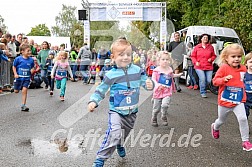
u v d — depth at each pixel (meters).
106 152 4.25
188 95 11.66
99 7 17.34
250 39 15.48
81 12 17.05
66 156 4.91
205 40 11.07
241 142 5.71
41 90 13.43
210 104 9.79
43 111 8.45
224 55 5.41
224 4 20.38
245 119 5.14
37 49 17.45
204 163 4.66
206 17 23.22
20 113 8.20
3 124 6.97
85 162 4.66
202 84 11.12
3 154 4.98
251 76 6.17
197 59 11.15
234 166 4.55
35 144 5.52
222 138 5.96
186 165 4.57
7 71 12.59
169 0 27.06
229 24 17.25
